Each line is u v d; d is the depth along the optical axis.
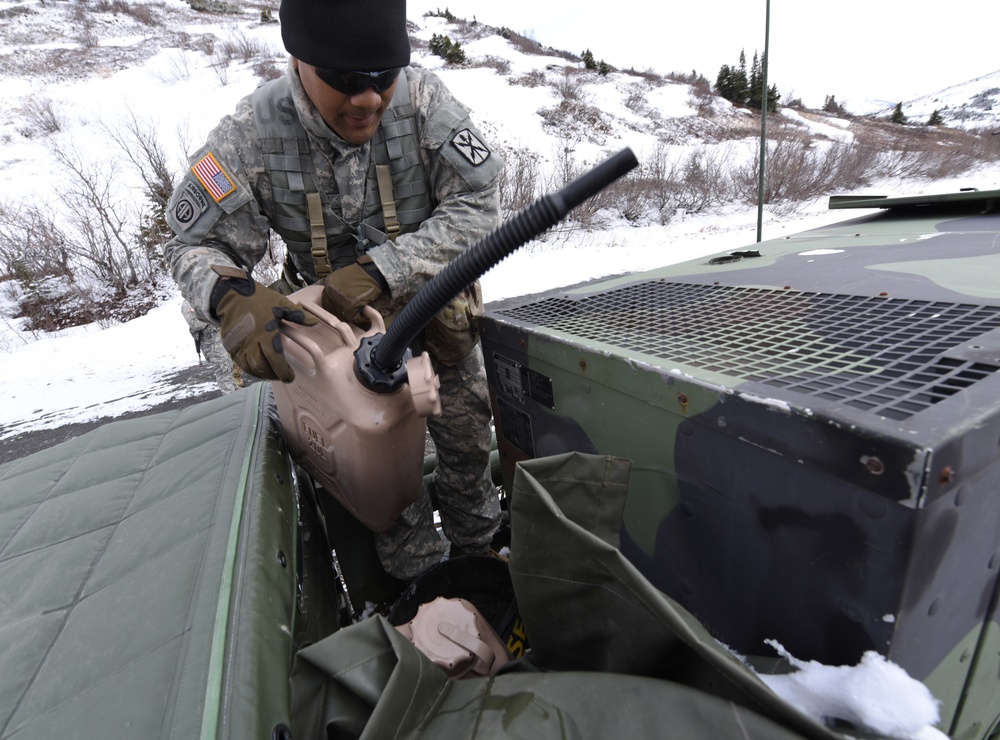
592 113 19.34
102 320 9.15
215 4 29.02
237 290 1.14
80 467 1.31
